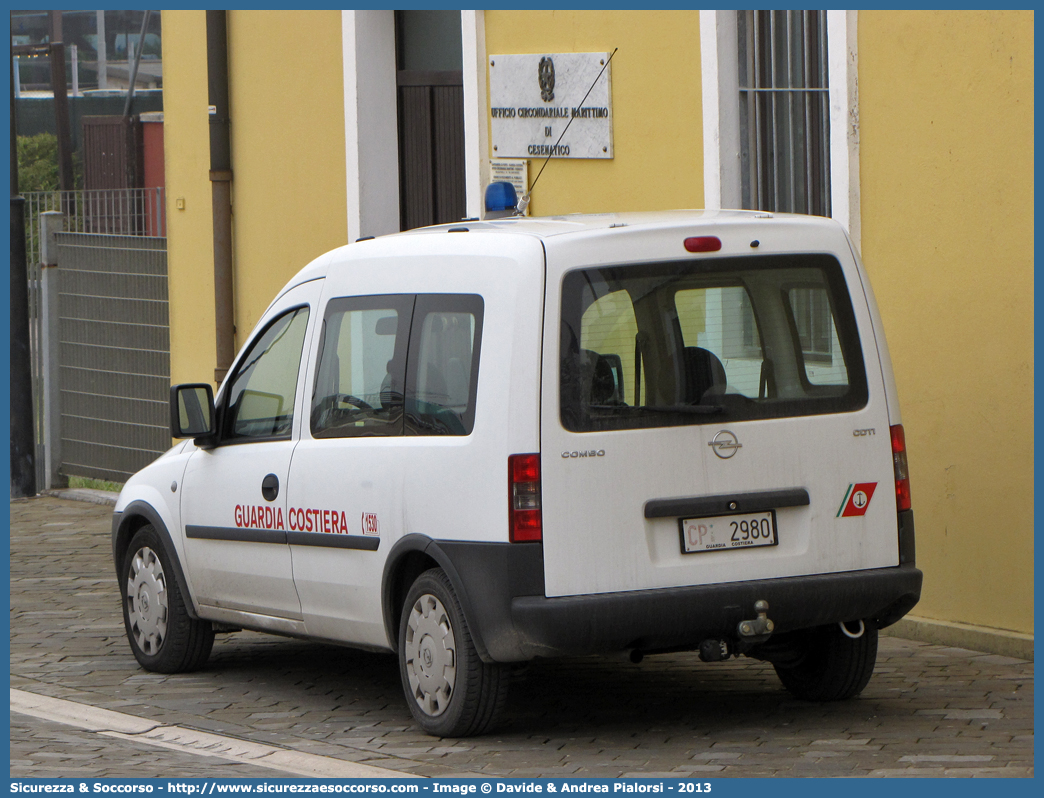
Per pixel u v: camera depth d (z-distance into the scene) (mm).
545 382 15180
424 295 16469
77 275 37031
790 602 15570
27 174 80062
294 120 31609
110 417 36500
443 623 16078
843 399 16062
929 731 16203
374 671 20125
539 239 15461
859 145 21109
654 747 15867
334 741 16547
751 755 15453
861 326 16250
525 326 15273
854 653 17078
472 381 15680
